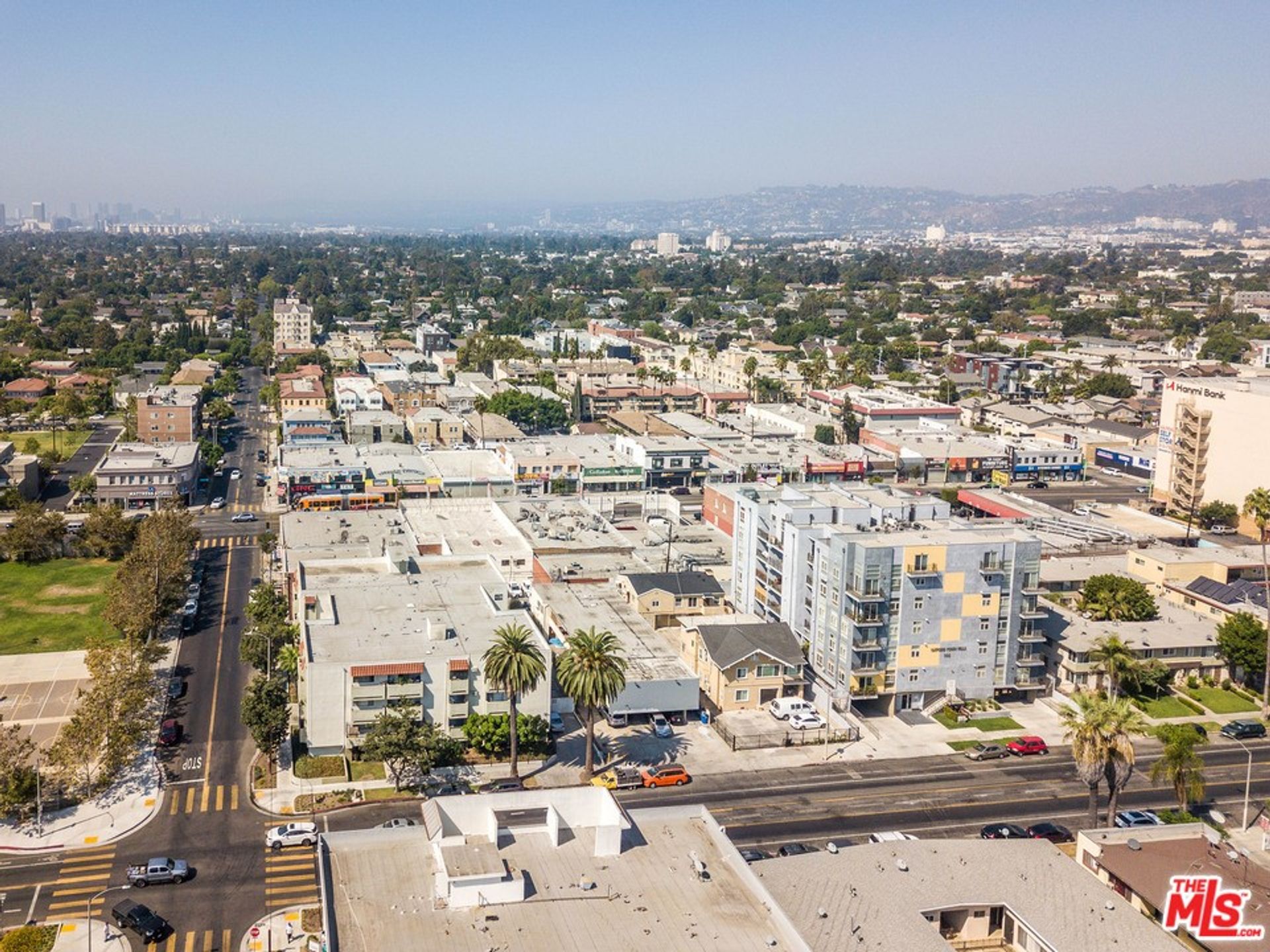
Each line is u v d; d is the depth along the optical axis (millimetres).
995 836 116312
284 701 128625
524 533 198000
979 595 148375
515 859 79812
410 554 177125
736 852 80375
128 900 100250
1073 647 155250
